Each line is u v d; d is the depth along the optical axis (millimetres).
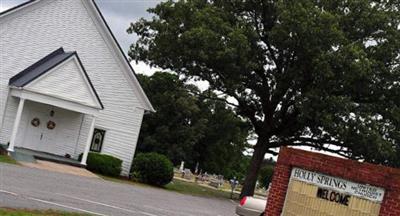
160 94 61844
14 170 20703
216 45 32344
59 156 31531
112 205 16703
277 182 12703
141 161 32531
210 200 31828
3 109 29953
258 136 39312
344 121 32125
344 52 30906
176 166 74438
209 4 36312
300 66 33312
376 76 33312
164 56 35906
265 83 36812
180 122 65438
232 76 34156
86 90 31109
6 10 29844
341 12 34906
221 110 48969
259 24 36969
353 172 11477
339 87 33000
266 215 12680
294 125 37656
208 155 76500
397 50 33844
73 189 18797
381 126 33719
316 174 12125
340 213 11516
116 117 33781
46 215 11711
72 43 32406
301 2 32781
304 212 12109
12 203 12328
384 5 36375
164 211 18859
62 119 32156
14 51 30391
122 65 33750
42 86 29641
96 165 31078
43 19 31281
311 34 31156
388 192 10875
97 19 32906
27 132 30984
